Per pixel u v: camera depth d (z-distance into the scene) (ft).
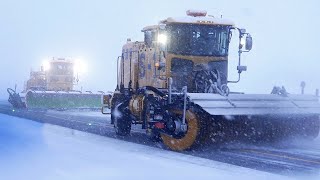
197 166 29.76
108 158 31.91
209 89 40.68
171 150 38.86
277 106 40.47
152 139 42.63
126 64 53.52
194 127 37.40
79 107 98.73
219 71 43.98
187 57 43.04
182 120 38.14
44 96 94.63
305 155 36.50
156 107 41.19
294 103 41.96
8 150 34.60
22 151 34.17
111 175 25.79
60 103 96.53
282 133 45.03
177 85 42.78
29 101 93.20
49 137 44.75
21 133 48.01
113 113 54.75
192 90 43.01
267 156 35.78
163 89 42.83
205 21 43.24
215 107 37.17
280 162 32.76
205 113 38.01
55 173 26.14
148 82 47.26
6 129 52.44
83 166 28.40
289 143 45.65
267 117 42.86
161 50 44.01
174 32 42.96
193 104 37.70
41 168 27.53
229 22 43.86
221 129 39.58
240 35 43.27
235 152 38.06
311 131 46.70
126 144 41.14
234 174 27.17
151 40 42.60
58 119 71.20
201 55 43.34
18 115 78.59
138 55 49.80
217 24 43.42
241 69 43.68
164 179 25.21
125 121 50.47
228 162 32.53
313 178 27.02
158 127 39.96
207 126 37.83
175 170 27.99
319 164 31.96
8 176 25.14
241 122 41.78
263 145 43.80
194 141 37.40
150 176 25.84
